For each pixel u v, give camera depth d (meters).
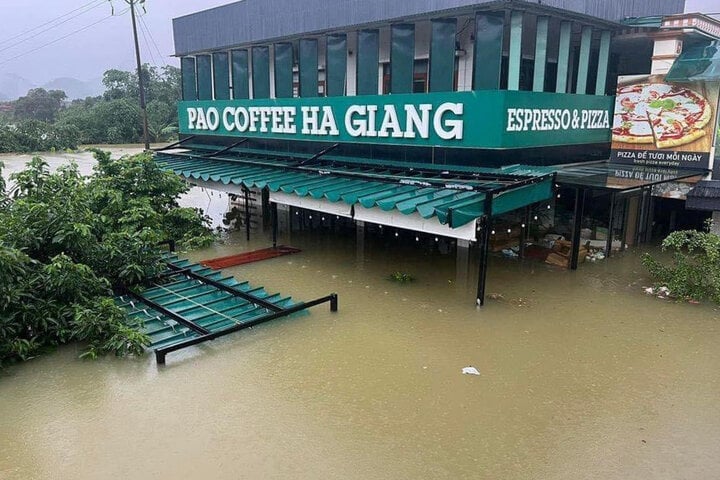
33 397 6.66
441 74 11.78
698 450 5.67
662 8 15.62
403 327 8.73
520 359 7.65
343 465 5.39
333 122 14.01
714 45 13.04
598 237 13.41
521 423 6.12
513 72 10.98
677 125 13.16
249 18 17.05
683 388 6.90
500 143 10.73
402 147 12.79
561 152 12.91
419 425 6.07
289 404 6.48
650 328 8.70
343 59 14.13
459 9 11.02
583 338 8.33
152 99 58.97
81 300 8.44
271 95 17.67
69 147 42.88
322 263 12.48
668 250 13.27
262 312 9.11
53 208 9.44
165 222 14.50
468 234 8.82
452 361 7.58
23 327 7.82
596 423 6.14
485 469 5.34
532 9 10.77
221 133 18.33
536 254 12.60
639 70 14.88
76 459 5.49
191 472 5.29
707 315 9.22
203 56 19.39
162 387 6.87
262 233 15.56
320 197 10.91
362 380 7.05
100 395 6.69
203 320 8.73
